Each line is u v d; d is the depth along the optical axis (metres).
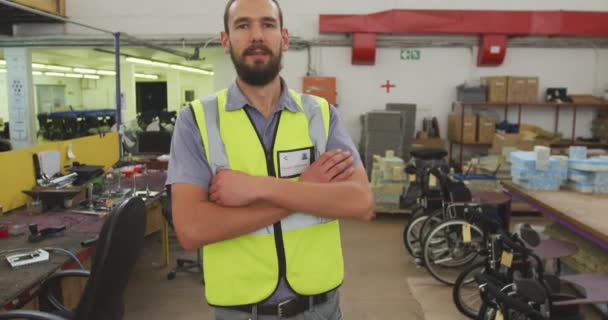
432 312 3.23
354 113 6.64
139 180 4.09
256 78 1.14
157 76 16.34
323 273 1.20
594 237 2.62
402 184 5.39
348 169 1.20
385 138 5.78
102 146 4.31
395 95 6.59
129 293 3.48
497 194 4.09
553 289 2.34
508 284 2.30
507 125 6.15
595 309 3.13
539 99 6.52
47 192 2.96
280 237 1.15
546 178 3.63
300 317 1.18
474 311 3.07
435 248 3.82
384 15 6.20
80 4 6.88
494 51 6.20
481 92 6.04
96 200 3.23
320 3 6.53
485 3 6.43
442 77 6.52
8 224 2.63
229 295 1.16
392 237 4.89
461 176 5.13
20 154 3.05
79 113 11.29
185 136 1.16
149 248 4.52
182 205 1.13
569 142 6.12
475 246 3.66
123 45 6.85
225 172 1.13
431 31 6.20
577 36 6.34
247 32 1.12
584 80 6.45
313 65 6.59
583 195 3.45
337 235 1.25
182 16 6.80
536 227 4.23
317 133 1.24
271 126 1.20
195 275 3.83
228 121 1.17
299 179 1.19
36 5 6.18
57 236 2.40
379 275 3.88
